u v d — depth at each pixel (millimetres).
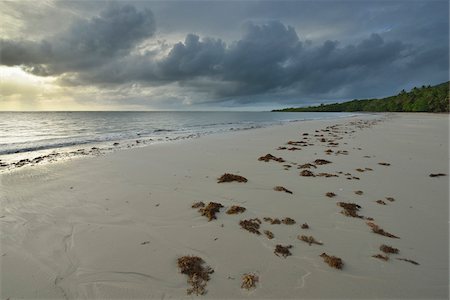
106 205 6301
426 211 5938
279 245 4578
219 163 10453
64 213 5883
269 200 6602
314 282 3736
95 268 4023
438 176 8469
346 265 4086
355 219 5570
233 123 41375
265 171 9242
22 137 20266
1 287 3639
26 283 3725
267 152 12773
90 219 5594
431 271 3961
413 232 5047
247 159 11180
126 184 7824
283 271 3955
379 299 3461
